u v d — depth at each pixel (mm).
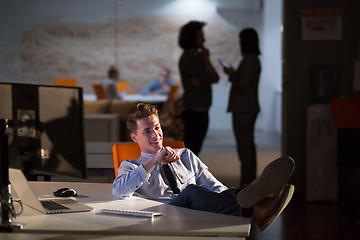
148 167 2842
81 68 13078
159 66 13125
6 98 2441
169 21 13000
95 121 7145
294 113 6668
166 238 2162
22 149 2436
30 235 2213
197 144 6668
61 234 2225
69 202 2693
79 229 2234
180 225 2281
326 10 6555
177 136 9258
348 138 5855
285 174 2404
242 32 6633
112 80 10680
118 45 13086
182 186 3205
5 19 12844
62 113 2336
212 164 8688
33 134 2406
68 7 12938
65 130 2338
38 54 12969
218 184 3361
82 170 2334
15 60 12906
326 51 6590
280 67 12719
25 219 2395
